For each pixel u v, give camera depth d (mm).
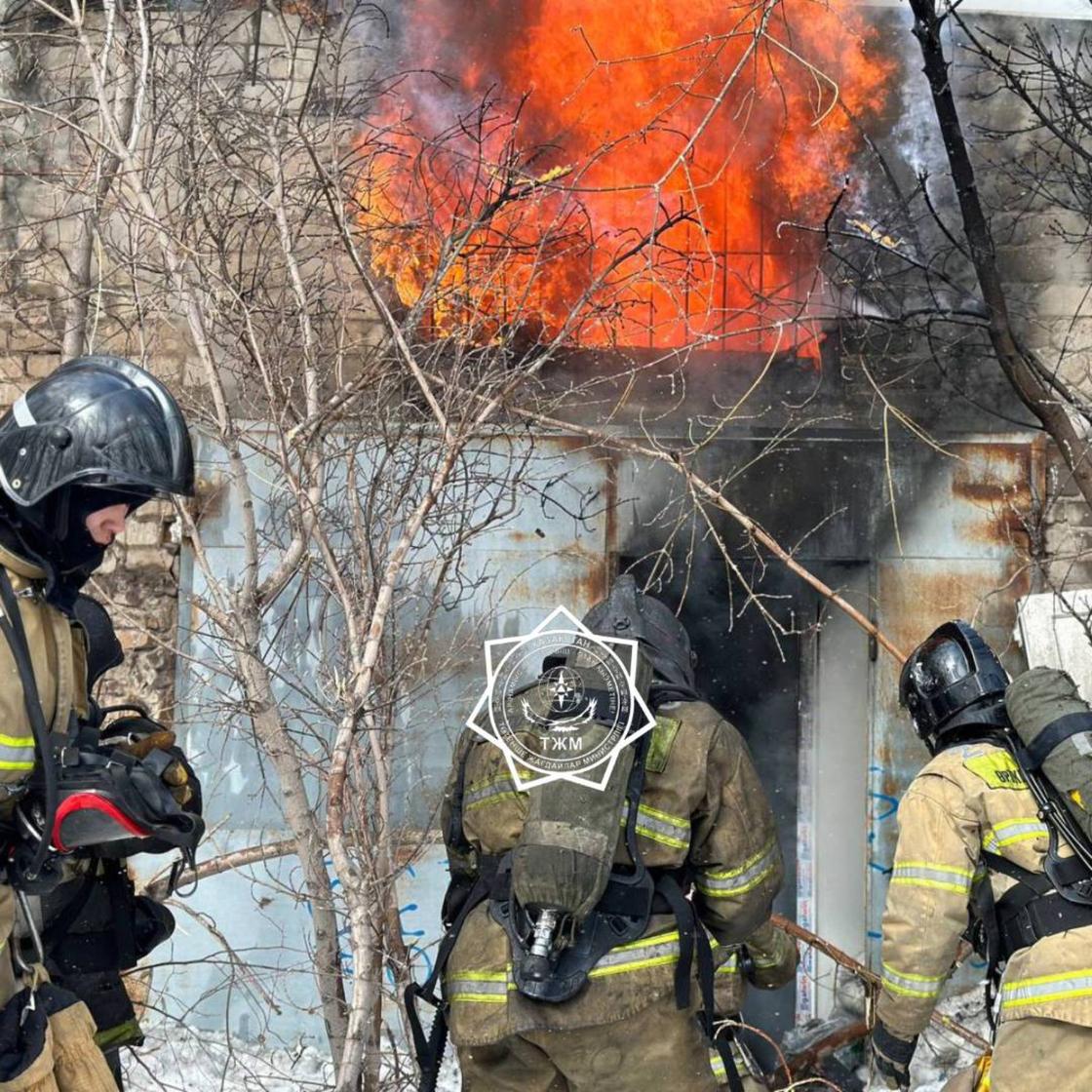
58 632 2252
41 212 6320
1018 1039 3109
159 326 5566
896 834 6668
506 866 2928
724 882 2979
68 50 6336
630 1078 2795
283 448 3539
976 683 3377
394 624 3951
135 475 2256
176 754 2570
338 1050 3455
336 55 5312
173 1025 5984
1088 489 5621
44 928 2506
